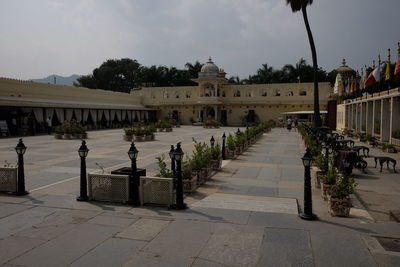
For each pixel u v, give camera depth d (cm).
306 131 2458
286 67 6375
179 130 4131
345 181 721
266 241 562
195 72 7062
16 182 863
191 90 5969
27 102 3162
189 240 566
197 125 5531
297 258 501
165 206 753
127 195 770
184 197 859
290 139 2773
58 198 827
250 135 2189
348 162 1142
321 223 653
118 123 4988
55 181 1039
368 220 679
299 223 652
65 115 3862
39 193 880
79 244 549
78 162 1438
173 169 905
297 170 1272
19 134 3088
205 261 491
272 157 1634
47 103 3466
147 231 606
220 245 546
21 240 565
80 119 4116
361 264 482
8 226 631
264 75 6506
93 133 3425
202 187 981
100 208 741
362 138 2517
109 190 786
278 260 495
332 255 511
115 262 487
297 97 5381
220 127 5009
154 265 479
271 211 728
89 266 476
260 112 5597
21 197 837
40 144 2216
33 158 1548
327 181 841
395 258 502
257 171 1247
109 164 1391
